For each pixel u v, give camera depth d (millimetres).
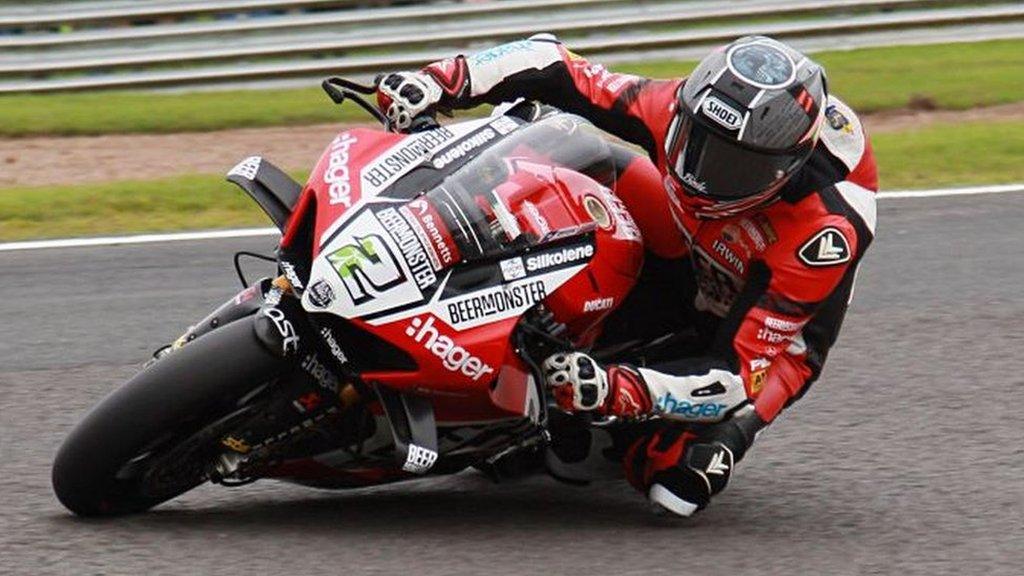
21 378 21438
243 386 14125
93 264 27562
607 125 17188
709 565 15023
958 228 29344
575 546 15477
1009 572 14977
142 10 40219
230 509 16500
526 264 15039
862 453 18797
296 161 35312
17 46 40094
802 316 15719
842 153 15984
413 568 14586
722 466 16188
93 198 31938
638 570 14805
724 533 16031
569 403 15133
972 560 15305
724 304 16672
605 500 17328
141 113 39000
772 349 15773
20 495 16641
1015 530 16172
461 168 15336
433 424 14664
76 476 14883
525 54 17125
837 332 16656
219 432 14719
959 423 19812
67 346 23000
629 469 16781
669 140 15422
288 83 40812
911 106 39406
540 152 16047
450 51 40625
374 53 40625
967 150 34812
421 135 15688
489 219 14977
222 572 14289
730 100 14805
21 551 14789
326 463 15695
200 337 14375
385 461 15812
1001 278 26328
